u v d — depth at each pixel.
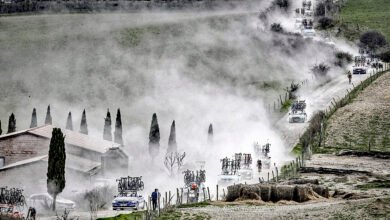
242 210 85.88
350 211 80.69
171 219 82.69
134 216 89.06
